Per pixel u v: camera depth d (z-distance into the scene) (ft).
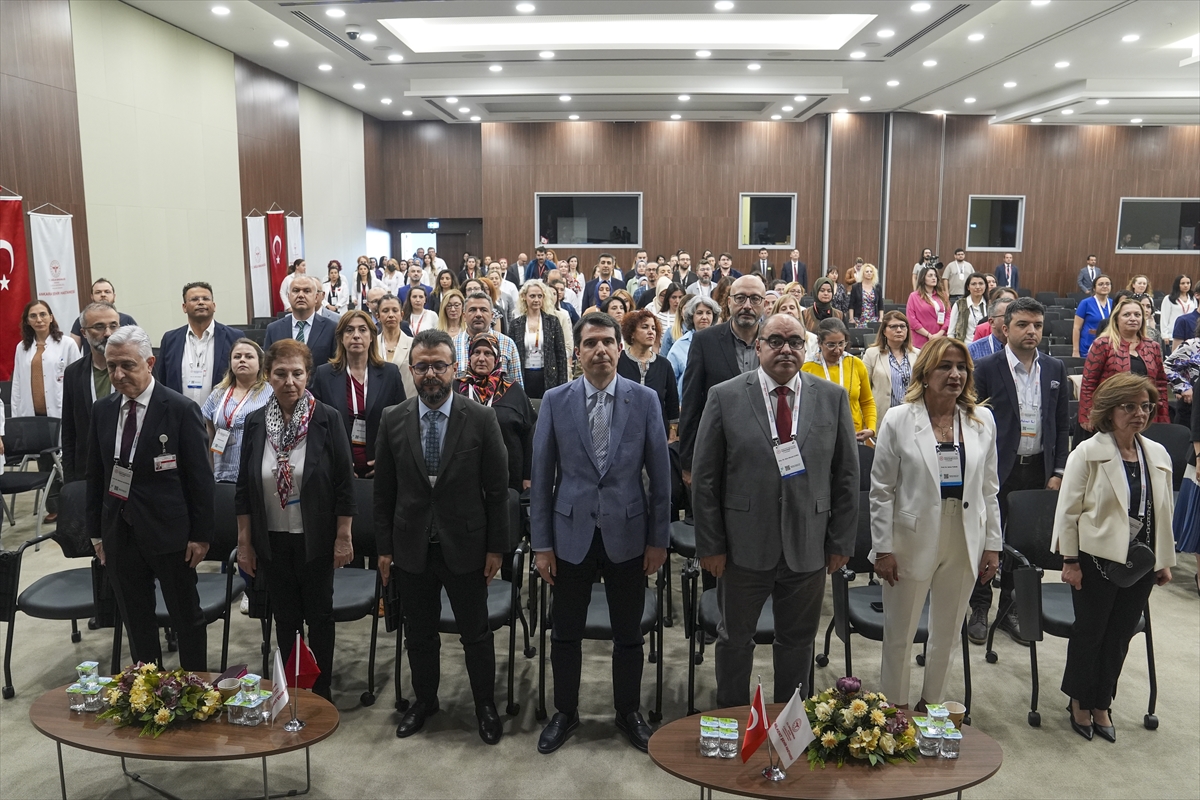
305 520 10.77
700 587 16.11
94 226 28.02
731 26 34.96
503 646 13.67
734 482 9.91
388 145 59.21
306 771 10.09
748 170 54.65
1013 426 13.29
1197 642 13.80
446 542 10.48
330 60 39.55
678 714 11.44
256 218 39.83
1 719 11.35
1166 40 35.45
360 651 13.48
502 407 14.15
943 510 10.23
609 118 51.83
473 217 59.77
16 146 24.30
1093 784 9.92
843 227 55.16
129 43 30.07
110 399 10.84
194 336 16.02
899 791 7.45
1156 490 10.41
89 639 13.78
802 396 9.91
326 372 14.02
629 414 10.43
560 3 26.08
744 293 13.24
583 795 9.68
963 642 11.49
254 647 13.37
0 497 17.79
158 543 10.67
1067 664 11.02
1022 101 49.32
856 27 31.22
